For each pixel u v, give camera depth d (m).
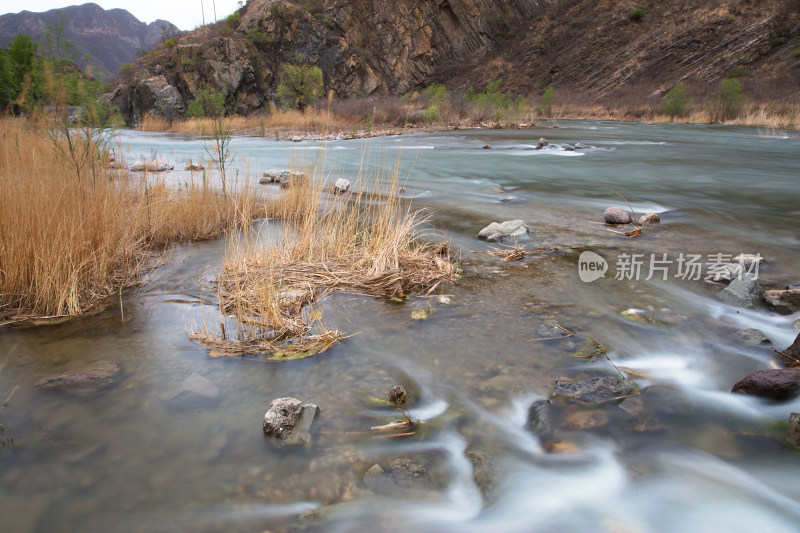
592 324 3.67
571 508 2.09
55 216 4.36
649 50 43.19
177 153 15.60
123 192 5.97
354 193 8.55
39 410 2.68
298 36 46.78
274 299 3.77
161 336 3.55
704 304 4.02
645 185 9.43
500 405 2.74
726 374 3.06
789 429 2.46
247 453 2.37
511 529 1.98
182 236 6.00
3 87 9.00
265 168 11.55
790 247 5.50
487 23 56.69
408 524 1.99
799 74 31.45
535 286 4.41
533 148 15.97
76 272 4.05
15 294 4.07
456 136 20.91
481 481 2.22
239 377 3.02
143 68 41.47
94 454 2.35
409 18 54.06
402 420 2.61
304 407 2.59
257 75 43.28
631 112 31.16
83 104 7.07
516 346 3.36
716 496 2.15
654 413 2.66
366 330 3.61
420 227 6.44
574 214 7.17
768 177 10.13
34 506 2.05
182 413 2.66
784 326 3.66
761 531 1.99
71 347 3.39
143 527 1.94
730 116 25.83
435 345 3.38
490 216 7.07
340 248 5.16
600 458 2.37
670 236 5.94
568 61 48.34
